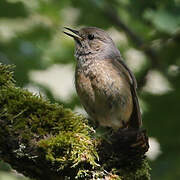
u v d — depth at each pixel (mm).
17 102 6785
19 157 6672
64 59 15047
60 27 15445
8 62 13922
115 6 15102
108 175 6664
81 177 6645
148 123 12703
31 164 6730
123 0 14297
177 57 13859
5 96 6855
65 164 6602
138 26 15984
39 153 6578
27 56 14297
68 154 6570
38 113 6758
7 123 6605
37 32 15086
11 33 14852
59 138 6555
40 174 6844
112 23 15703
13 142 6574
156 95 12867
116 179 6637
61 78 15047
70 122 6793
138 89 13297
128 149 6562
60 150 6582
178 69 13570
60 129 6734
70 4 15375
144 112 12781
